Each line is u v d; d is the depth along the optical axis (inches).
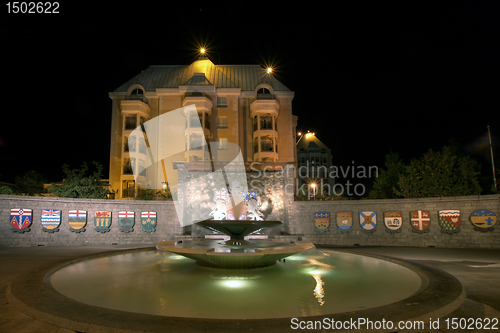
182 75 1304.1
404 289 228.7
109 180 1156.5
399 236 627.5
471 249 541.6
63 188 745.0
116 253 410.6
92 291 221.1
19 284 210.5
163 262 352.2
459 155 976.9
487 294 221.5
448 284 211.6
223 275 280.2
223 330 129.8
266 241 374.3
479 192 756.0
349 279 263.6
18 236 591.8
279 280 260.1
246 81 1314.0
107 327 135.9
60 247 583.8
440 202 597.3
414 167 754.2
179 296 209.2
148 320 141.4
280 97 1288.1
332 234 684.7
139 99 1224.2
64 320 146.3
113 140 1182.9
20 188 1180.5
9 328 148.6
